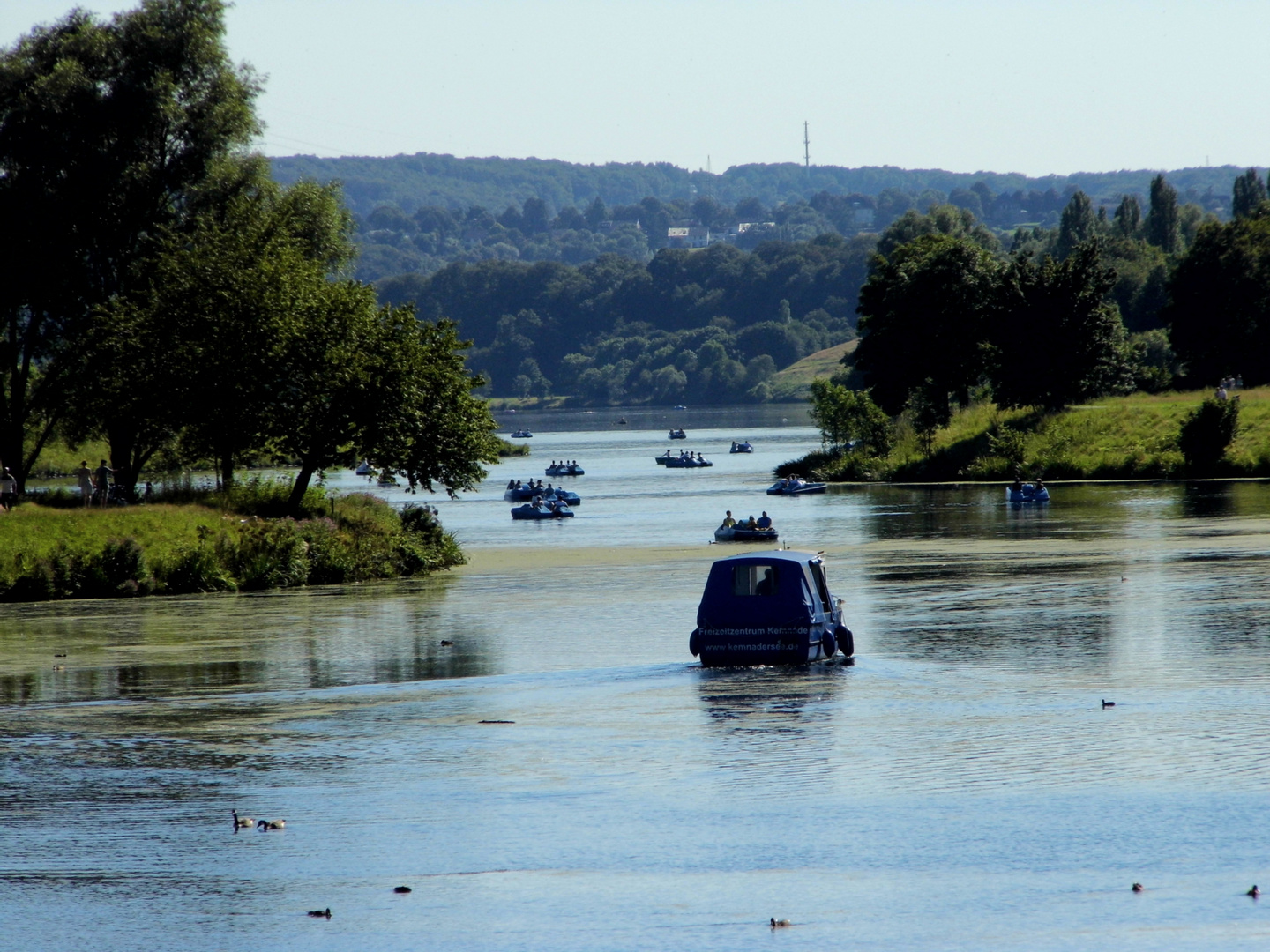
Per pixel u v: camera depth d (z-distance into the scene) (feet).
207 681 350.43
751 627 351.87
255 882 182.19
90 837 203.10
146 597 598.75
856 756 243.19
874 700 298.15
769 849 191.01
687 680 334.65
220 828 207.00
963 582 555.69
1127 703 285.23
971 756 240.32
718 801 215.72
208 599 583.99
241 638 440.04
